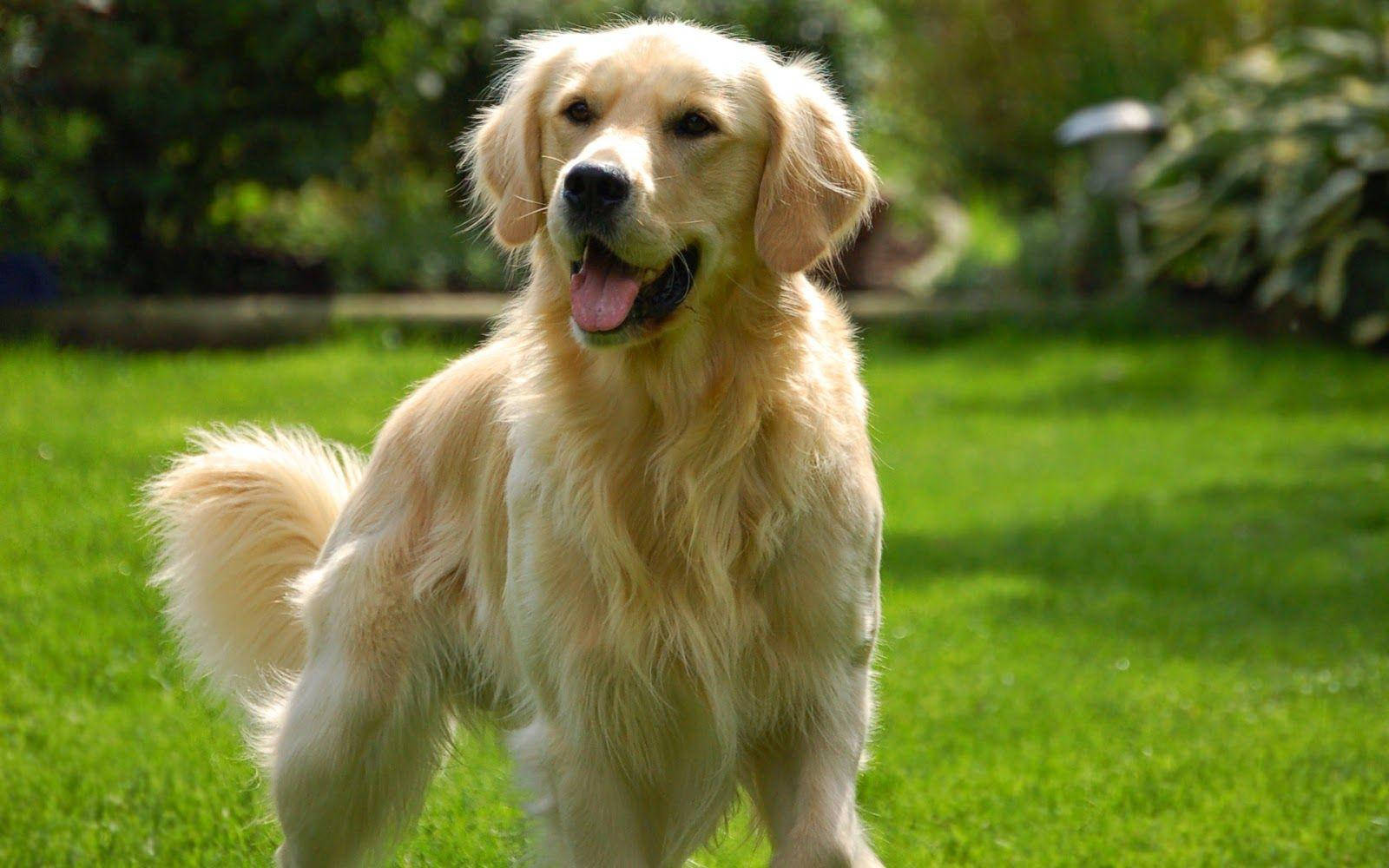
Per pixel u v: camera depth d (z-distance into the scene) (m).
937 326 15.75
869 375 14.10
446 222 15.54
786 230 3.73
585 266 3.63
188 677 4.92
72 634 6.21
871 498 3.77
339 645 4.11
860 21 17.09
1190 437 11.92
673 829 3.83
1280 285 15.02
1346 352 14.95
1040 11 20.08
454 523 4.18
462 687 4.22
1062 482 10.35
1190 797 5.13
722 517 3.63
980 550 8.58
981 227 19.17
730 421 3.64
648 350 3.68
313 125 13.87
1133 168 17.00
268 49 13.23
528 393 3.81
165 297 14.02
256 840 4.70
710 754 3.71
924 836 4.84
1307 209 14.80
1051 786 5.22
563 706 3.66
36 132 12.32
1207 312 16.06
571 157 3.79
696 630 3.59
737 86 3.76
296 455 4.66
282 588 4.56
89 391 10.34
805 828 3.53
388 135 15.52
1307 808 5.00
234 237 14.52
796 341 3.74
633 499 3.68
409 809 4.23
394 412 4.46
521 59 4.27
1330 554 8.54
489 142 4.14
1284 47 16.44
